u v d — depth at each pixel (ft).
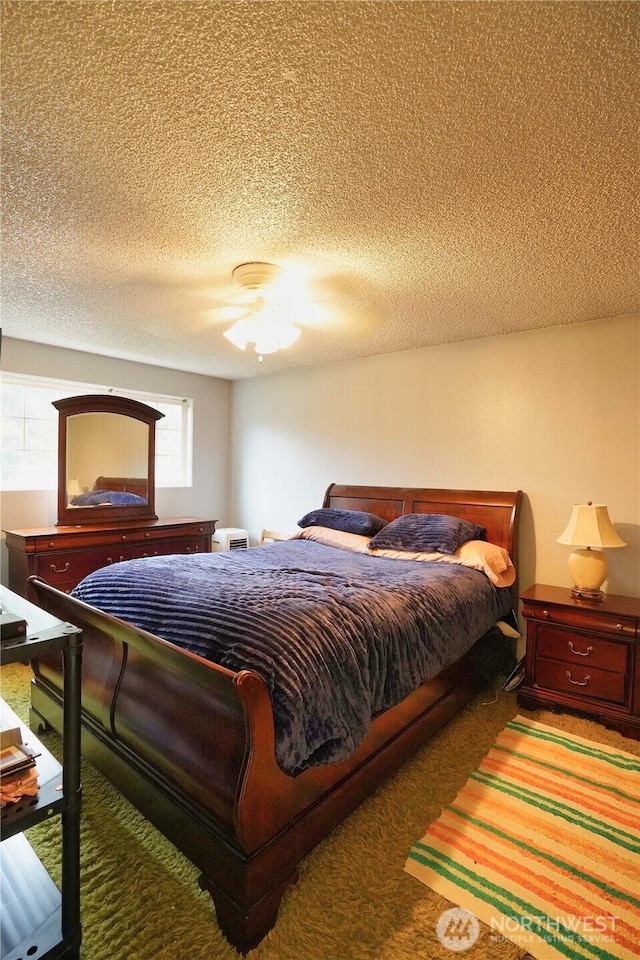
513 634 9.26
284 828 4.28
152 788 4.95
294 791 4.44
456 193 5.02
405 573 8.07
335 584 6.87
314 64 3.39
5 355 10.93
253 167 4.61
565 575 9.69
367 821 5.55
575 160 4.44
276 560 9.04
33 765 3.77
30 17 3.04
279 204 5.27
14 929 3.74
